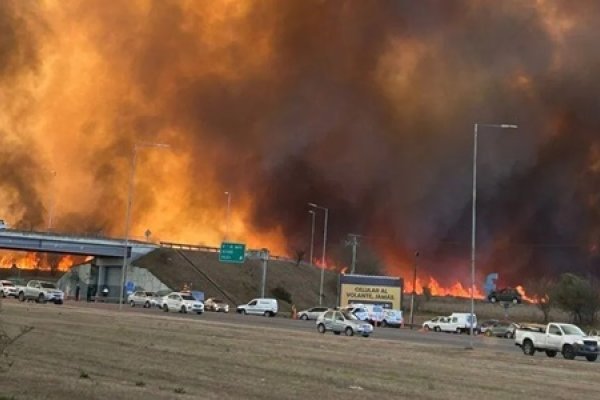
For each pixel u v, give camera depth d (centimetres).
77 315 4434
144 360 2034
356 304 7131
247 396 1470
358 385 1802
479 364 2845
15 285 7975
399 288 7381
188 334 3375
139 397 1330
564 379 2384
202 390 1510
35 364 1736
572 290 8750
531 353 3869
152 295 7894
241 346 2858
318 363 2348
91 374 1639
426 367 2497
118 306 7462
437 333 6419
